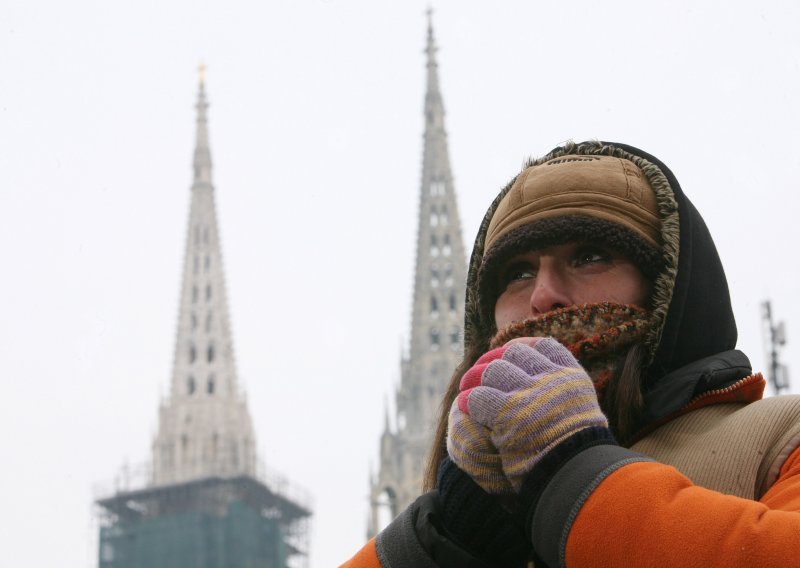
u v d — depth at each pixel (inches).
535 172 119.3
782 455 99.7
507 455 95.8
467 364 129.0
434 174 5295.3
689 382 107.1
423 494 111.2
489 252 119.6
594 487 90.9
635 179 117.6
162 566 4571.9
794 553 82.5
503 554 100.3
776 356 1180.5
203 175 5428.2
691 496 88.4
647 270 114.1
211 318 5128.0
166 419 4894.2
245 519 4682.6
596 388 110.9
